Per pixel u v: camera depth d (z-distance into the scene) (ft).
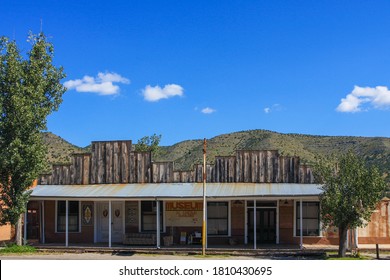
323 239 91.35
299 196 84.12
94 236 98.12
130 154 99.91
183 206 95.50
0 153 89.45
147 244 92.63
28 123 89.81
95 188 96.89
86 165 101.35
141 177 98.99
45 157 94.07
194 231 94.84
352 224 73.15
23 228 100.89
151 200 91.81
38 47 93.45
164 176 98.22
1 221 90.74
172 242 93.86
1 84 91.25
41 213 99.55
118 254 86.02
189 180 97.55
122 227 97.45
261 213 93.76
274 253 83.15
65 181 101.45
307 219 92.27
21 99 89.56
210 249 85.25
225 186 93.35
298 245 90.58
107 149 100.94
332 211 73.05
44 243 97.14
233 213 94.02
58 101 95.66
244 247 88.07
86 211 98.73
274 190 88.74
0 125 89.30
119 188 95.76
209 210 94.68
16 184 90.58
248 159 96.02
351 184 72.38
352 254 80.79
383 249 85.15
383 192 73.51
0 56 91.66
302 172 94.17
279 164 95.09
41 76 93.20
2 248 90.17
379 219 90.74
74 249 88.69
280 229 92.79
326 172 74.59
